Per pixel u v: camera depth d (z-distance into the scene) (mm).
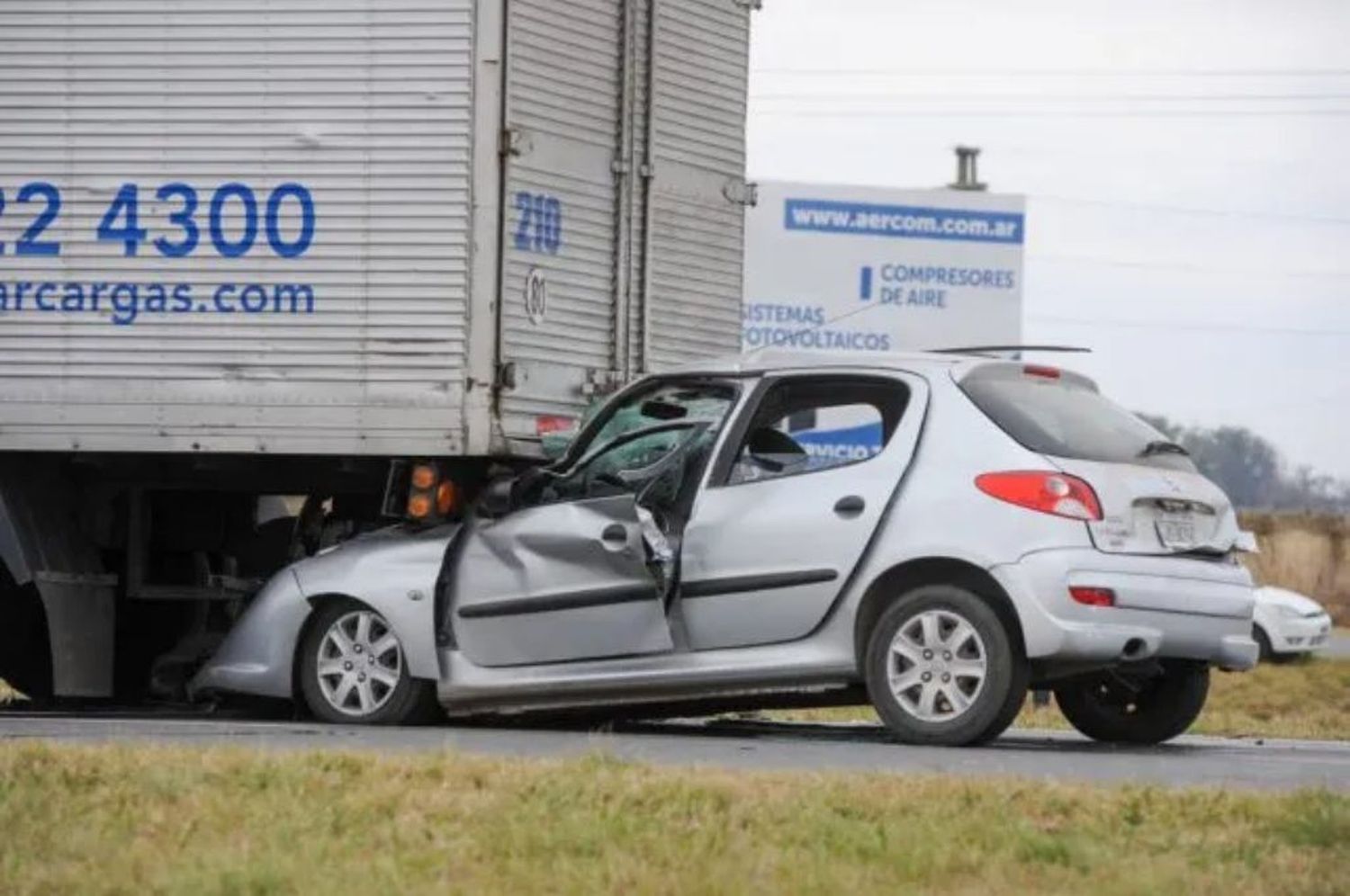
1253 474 160750
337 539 23609
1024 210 61688
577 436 21047
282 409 22672
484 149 22438
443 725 21375
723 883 11656
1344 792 15375
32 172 23297
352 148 22609
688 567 20062
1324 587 74438
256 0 22797
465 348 22344
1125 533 19188
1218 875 12227
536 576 20609
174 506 24672
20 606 24891
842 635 19562
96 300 23125
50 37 23234
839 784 14586
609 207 23875
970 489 19219
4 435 23234
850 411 20875
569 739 19516
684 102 24766
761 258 60906
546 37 23078
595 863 12203
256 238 22797
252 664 21812
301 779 14398
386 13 22609
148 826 13078
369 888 11547
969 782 14781
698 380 20750
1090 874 12273
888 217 61250
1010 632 19078
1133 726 21359
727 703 21172
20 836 12703
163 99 23031
